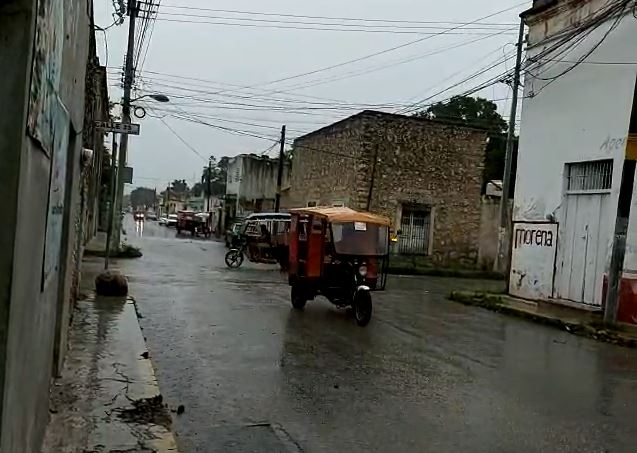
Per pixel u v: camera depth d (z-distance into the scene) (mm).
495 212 29453
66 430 4996
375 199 27406
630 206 12883
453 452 5250
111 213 21812
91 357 7398
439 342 10500
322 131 31250
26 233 2729
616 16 13797
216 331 10336
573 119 15156
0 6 2406
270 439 5398
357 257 12469
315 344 9656
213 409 6184
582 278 14625
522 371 8594
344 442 5391
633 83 13344
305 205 33312
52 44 3176
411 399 6832
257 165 49344
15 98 2434
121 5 17734
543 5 16188
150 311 11945
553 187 15766
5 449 2543
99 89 13320
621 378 8461
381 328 11578
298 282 13258
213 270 21719
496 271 27109
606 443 5680
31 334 3189
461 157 28859
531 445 5512
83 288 13523
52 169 3682
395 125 27609
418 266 27141
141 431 5148
